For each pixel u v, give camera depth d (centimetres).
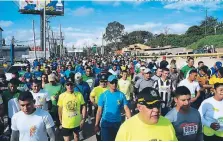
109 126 593
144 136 310
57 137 796
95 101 813
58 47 8094
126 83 935
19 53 6300
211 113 480
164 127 316
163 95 756
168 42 7888
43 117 429
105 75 812
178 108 402
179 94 394
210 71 1003
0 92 694
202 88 797
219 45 4247
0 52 5734
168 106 759
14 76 840
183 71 1012
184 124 398
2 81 838
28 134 423
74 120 640
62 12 5894
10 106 635
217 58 1717
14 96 684
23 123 422
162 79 766
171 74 991
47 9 5809
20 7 5775
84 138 811
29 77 1030
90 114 976
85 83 903
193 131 402
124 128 316
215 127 468
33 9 5806
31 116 425
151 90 309
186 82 733
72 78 862
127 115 594
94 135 838
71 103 637
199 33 7544
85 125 948
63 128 643
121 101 595
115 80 591
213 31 7044
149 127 312
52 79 816
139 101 310
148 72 867
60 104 643
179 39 7575
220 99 481
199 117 408
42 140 433
